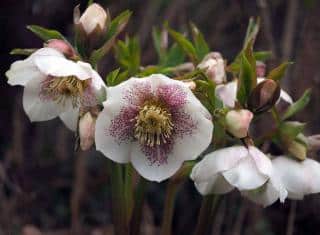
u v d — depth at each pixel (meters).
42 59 0.40
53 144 0.93
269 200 0.43
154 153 0.43
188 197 0.86
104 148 0.42
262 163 0.41
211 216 0.49
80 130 0.41
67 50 0.42
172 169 0.43
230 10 0.90
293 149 0.45
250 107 0.44
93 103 0.42
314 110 0.79
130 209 0.49
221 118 0.42
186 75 0.44
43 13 0.94
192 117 0.42
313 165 0.45
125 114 0.42
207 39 0.90
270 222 0.80
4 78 0.95
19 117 0.90
